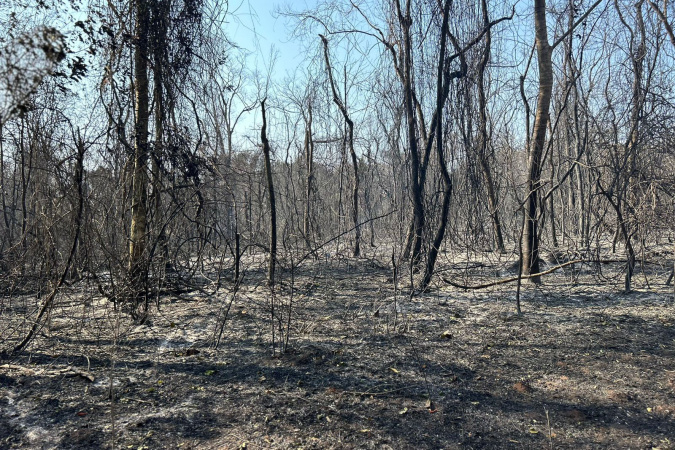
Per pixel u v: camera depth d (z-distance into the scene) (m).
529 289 7.31
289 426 3.28
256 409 3.52
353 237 12.62
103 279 6.14
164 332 5.32
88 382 3.97
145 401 3.65
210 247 8.78
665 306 6.11
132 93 6.39
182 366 4.34
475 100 7.84
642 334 5.07
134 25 6.30
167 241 6.31
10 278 6.14
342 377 4.08
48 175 5.68
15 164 9.13
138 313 5.75
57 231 5.32
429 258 7.18
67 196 4.98
